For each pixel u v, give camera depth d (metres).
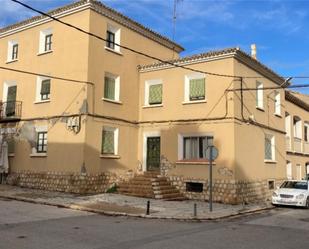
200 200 19.97
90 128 19.66
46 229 10.55
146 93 23.09
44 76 21.38
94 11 20.36
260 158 22.27
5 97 23.98
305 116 32.75
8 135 23.09
